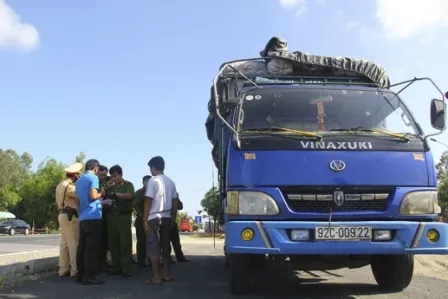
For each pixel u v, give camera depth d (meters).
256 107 6.52
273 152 5.76
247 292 6.65
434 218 5.78
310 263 6.29
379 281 7.19
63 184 8.37
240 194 5.70
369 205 5.65
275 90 6.71
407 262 6.54
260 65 7.56
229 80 7.38
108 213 8.70
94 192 7.65
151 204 7.86
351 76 7.52
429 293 6.80
